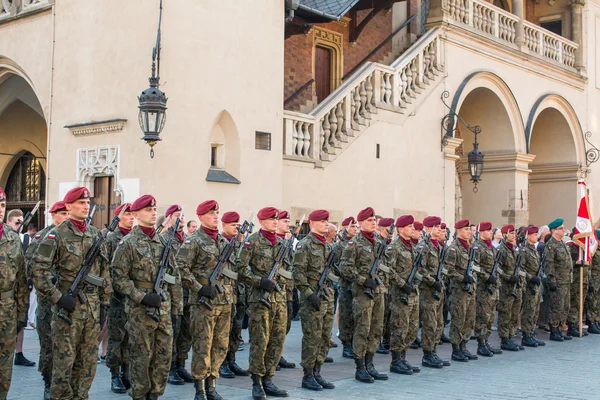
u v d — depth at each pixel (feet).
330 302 32.50
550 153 92.94
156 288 26.35
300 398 30.32
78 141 49.39
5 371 24.36
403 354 36.42
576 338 51.21
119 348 30.22
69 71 50.42
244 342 43.88
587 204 51.70
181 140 46.60
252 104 51.06
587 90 93.71
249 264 30.55
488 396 31.27
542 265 48.57
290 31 62.44
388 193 63.77
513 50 79.20
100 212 48.62
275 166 52.44
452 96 71.61
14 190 74.64
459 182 83.76
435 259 38.40
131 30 47.09
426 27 71.77
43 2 52.90
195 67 47.60
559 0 94.38
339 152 58.85
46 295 24.30
